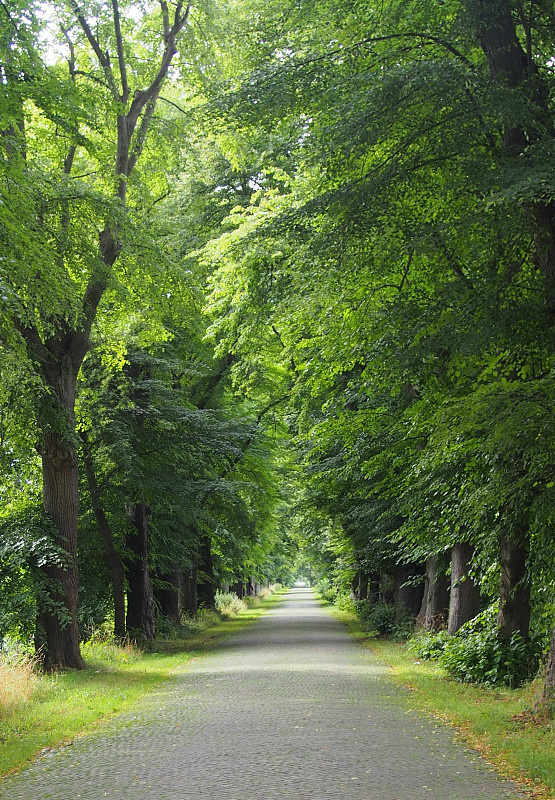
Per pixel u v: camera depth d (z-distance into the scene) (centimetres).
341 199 1235
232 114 1320
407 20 1352
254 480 3275
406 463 1736
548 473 1033
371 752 879
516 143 1220
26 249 1226
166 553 2858
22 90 1348
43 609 1736
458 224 1166
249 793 708
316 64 1315
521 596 1516
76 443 1739
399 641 2492
